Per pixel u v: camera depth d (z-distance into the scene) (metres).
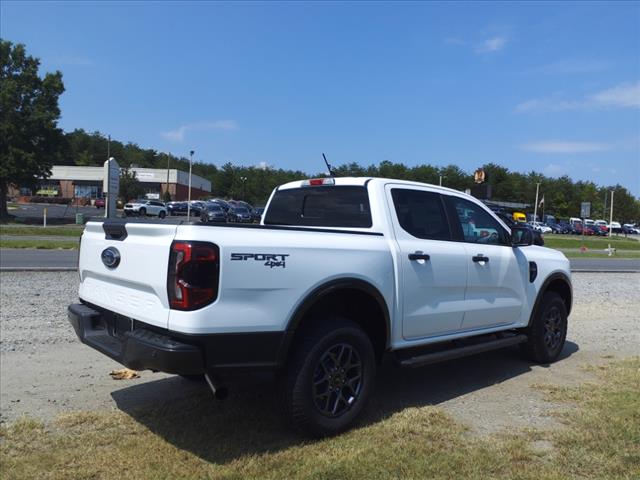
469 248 5.62
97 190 95.25
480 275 5.68
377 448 4.09
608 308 11.66
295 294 4.06
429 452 4.04
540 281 6.54
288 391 4.09
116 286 4.39
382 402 5.18
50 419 4.62
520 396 5.42
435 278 5.17
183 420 4.61
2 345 6.92
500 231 6.16
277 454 3.97
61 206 77.81
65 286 11.48
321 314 4.48
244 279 3.83
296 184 5.83
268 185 122.44
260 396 5.20
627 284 16.62
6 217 45.34
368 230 4.98
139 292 4.09
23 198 87.25
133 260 4.09
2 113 46.56
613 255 36.34
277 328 3.96
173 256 3.73
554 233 77.25
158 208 58.28
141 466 3.79
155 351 3.68
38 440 4.20
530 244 6.31
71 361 6.39
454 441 4.25
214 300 3.73
